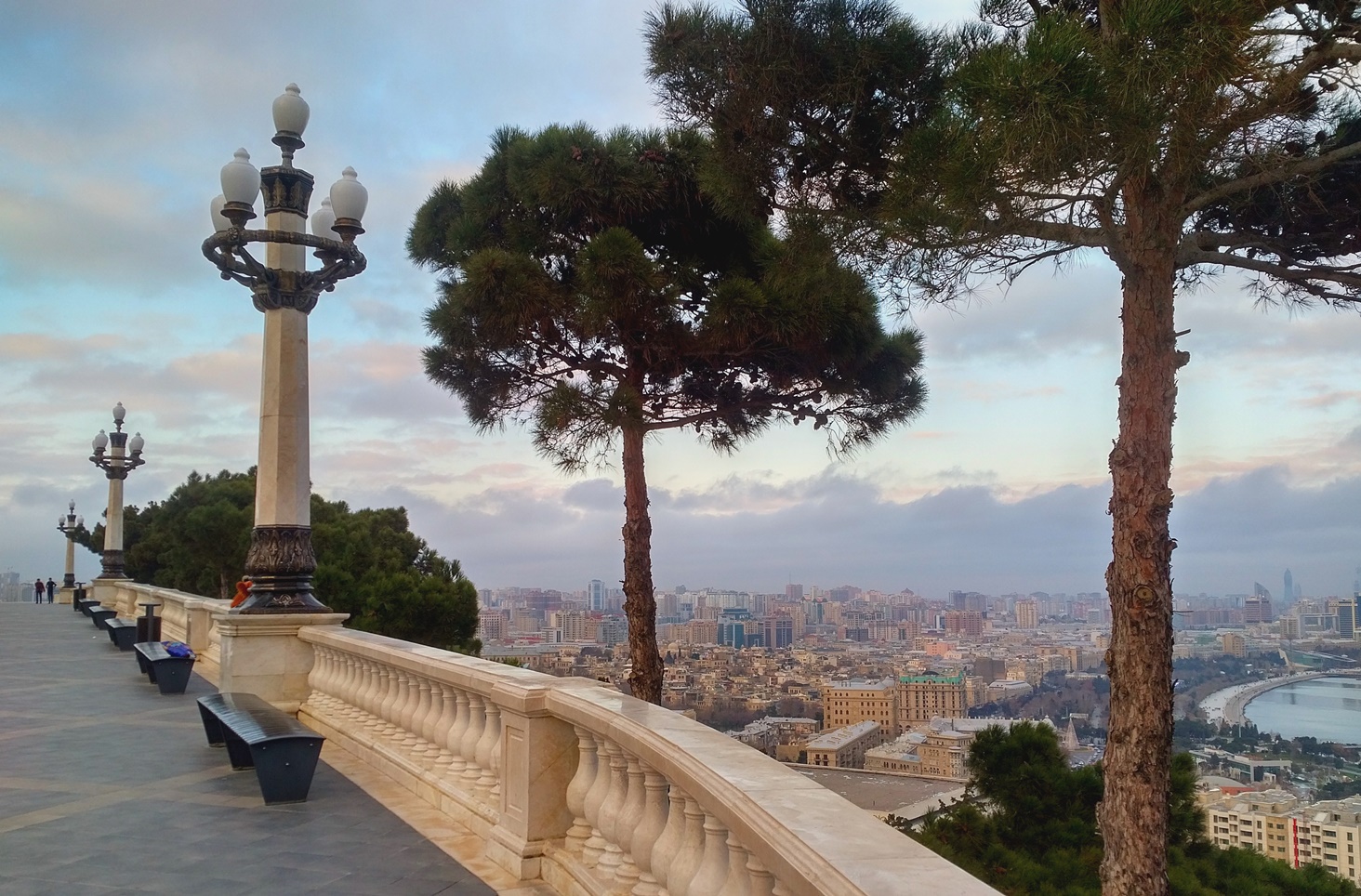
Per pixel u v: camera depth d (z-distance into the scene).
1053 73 4.71
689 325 10.20
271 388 10.46
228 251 10.17
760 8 6.82
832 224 7.19
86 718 10.23
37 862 4.88
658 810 3.54
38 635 23.27
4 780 6.98
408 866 4.79
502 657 16.61
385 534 27.22
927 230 6.29
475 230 10.42
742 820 2.52
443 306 10.12
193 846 5.18
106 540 30.28
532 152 9.86
